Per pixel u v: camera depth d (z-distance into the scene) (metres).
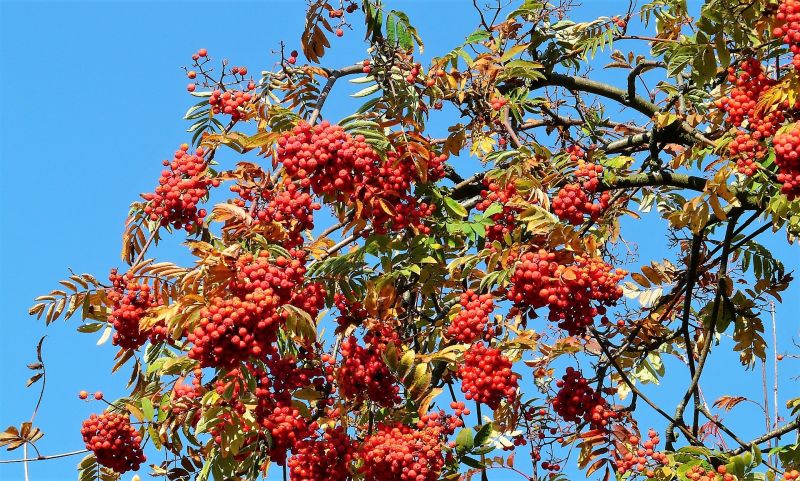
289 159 1.65
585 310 1.71
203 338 1.54
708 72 1.87
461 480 1.85
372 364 1.74
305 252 1.67
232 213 1.64
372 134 1.69
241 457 1.82
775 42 1.82
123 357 1.83
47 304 1.75
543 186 1.79
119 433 1.79
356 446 1.71
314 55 1.88
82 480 1.84
